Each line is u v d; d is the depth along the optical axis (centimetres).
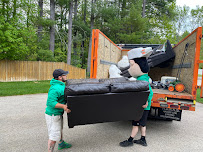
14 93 904
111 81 362
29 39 1662
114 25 2556
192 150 347
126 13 2692
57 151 323
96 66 483
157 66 689
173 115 434
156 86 504
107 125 494
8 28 1345
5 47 1354
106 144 362
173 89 454
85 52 3272
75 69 2033
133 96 288
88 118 286
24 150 322
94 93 264
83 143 363
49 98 273
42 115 548
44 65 1697
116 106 288
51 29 2119
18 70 1526
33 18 1856
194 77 397
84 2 2752
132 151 333
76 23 2714
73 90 252
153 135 427
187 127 496
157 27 3203
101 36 518
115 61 722
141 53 359
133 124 352
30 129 429
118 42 2739
